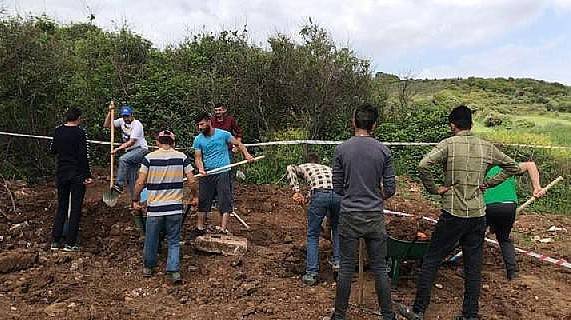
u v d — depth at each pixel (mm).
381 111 16797
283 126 15828
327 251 7898
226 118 10859
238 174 12258
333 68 15703
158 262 7387
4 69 10969
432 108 16781
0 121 11180
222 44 16484
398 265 6715
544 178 13109
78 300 6211
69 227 7648
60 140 7699
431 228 8273
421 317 5957
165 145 7000
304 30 16203
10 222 8727
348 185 5672
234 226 9328
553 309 6531
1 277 6648
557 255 8773
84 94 12734
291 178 6914
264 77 15695
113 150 9219
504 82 38281
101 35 15914
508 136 16719
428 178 5879
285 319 5930
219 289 6613
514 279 7352
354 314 6102
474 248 5949
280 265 7449
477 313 5977
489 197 7043
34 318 5734
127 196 10430
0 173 11156
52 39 11867
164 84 14734
